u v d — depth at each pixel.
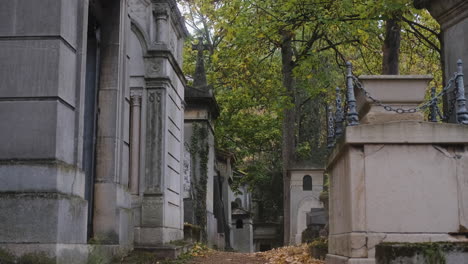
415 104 8.12
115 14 10.20
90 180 9.68
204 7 24.83
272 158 42.69
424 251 4.64
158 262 11.16
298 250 14.56
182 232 16.03
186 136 22.56
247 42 19.89
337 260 8.41
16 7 7.33
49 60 7.23
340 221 8.59
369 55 24.47
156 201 13.31
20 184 6.92
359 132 7.57
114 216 9.55
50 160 7.02
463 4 10.07
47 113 7.12
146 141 13.59
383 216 7.48
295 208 30.25
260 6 19.73
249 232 41.56
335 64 27.66
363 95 8.33
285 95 23.45
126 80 11.54
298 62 21.80
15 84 7.19
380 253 4.90
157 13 13.99
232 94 32.16
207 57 31.78
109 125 9.81
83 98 7.91
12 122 7.11
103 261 8.57
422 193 7.52
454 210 7.48
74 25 7.77
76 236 7.34
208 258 13.73
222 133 34.03
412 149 7.60
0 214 6.79
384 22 20.97
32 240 6.71
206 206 22.16
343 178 8.23
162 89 13.77
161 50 13.81
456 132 7.53
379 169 7.58
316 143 37.41
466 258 4.62
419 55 22.78
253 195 44.25
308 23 19.64
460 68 7.91
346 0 16.75
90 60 10.09
